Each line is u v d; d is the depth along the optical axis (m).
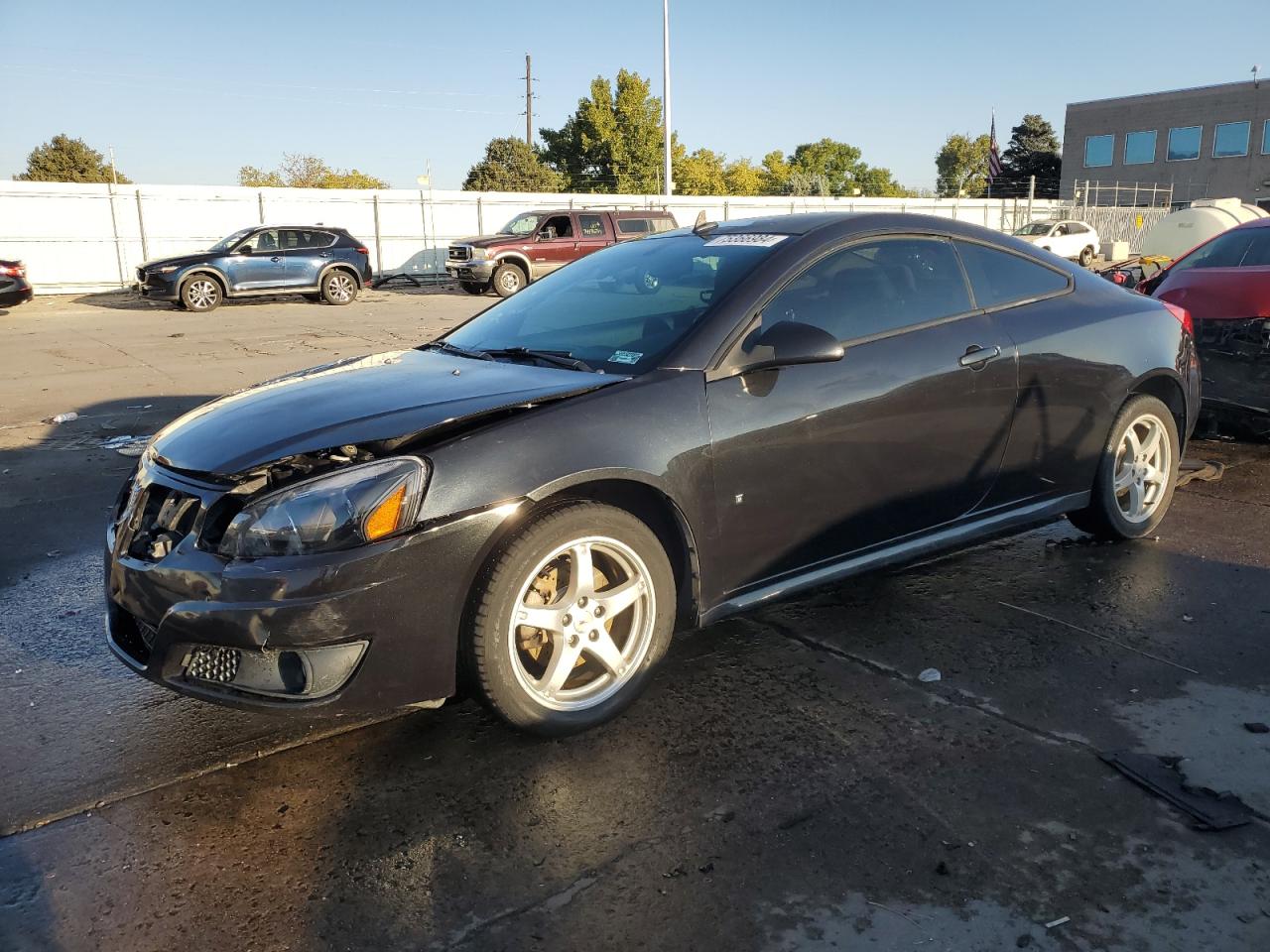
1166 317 4.63
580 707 3.01
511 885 2.38
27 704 3.37
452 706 3.28
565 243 23.41
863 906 2.27
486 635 2.80
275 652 2.61
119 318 18.34
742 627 3.84
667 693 3.31
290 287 20.75
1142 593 4.10
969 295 3.94
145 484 3.00
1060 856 2.43
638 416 3.03
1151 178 51.84
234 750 3.04
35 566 4.80
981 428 3.83
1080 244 32.31
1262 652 3.54
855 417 3.45
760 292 3.38
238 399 3.41
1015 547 4.69
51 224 25.53
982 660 3.51
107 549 3.12
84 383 10.42
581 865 2.44
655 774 2.83
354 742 3.06
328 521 2.62
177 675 2.78
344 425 2.86
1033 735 2.99
